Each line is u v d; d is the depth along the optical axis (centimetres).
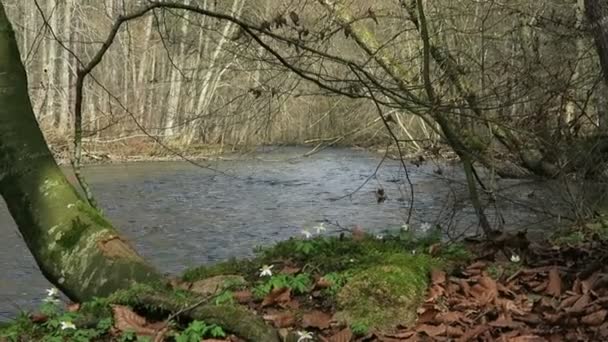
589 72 808
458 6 893
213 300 447
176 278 538
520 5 899
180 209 1438
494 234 651
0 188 547
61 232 524
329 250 545
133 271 502
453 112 703
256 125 1227
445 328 416
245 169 2011
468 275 507
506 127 695
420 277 470
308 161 2181
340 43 870
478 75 832
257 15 812
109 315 431
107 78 2380
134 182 1844
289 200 1535
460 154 734
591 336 400
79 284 506
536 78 827
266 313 446
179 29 1035
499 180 1048
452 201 995
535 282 499
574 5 939
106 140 2066
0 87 553
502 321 420
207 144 1897
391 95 698
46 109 2428
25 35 2409
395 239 611
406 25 879
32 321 447
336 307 447
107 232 527
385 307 435
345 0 841
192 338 394
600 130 821
